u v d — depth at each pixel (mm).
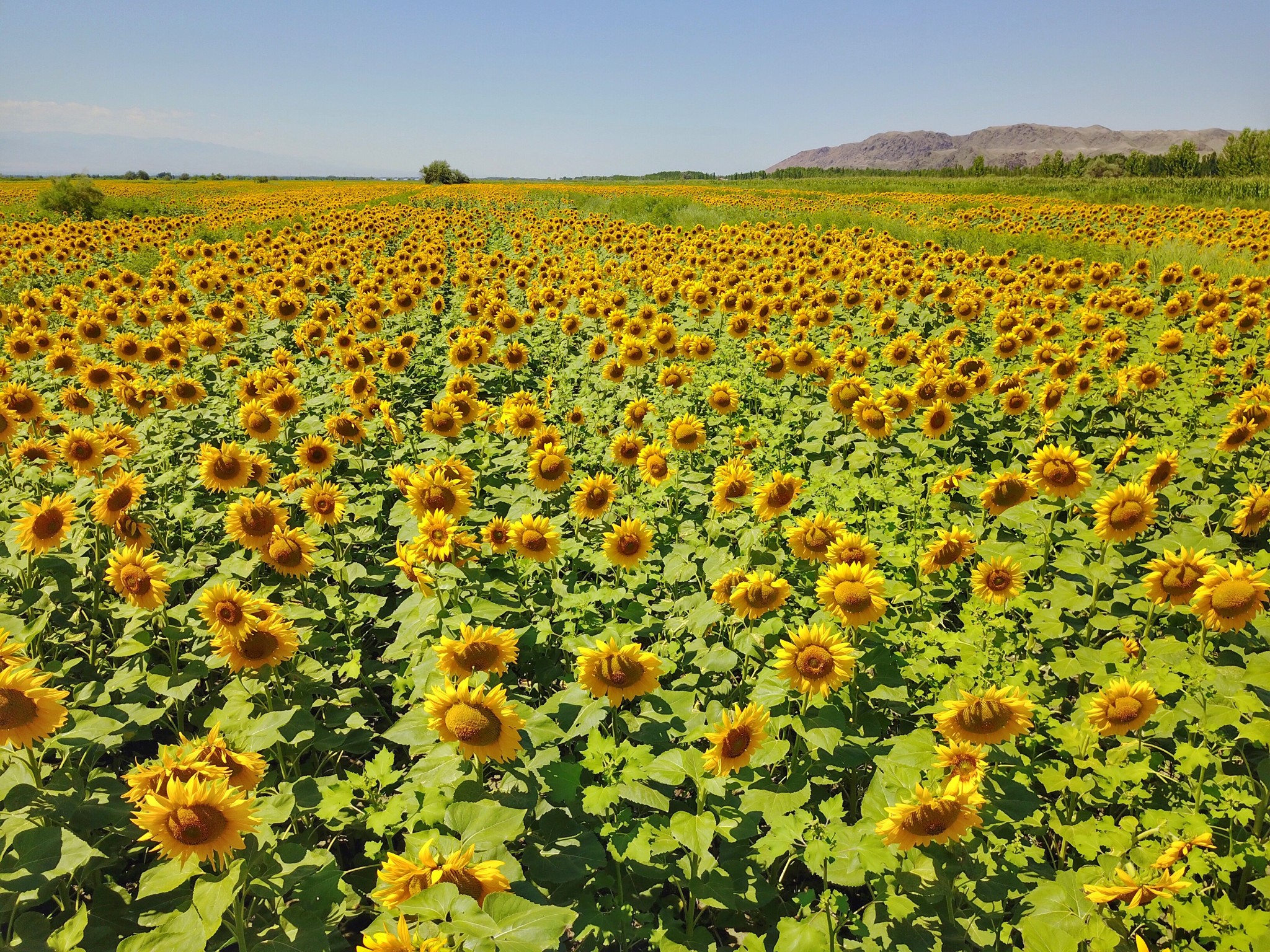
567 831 3775
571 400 10625
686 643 5094
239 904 3025
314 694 4824
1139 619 5121
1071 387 10086
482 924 2547
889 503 6918
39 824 3371
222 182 109625
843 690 4516
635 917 3688
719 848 3877
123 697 4453
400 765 4902
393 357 11156
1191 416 9273
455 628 4477
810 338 13820
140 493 5426
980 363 10148
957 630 5730
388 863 2812
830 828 3383
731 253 22953
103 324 12344
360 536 6586
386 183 106375
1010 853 3510
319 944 3154
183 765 2895
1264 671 3932
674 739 4395
